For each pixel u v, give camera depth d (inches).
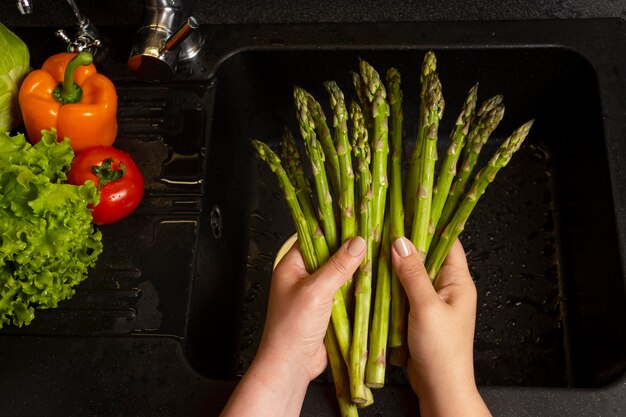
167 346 37.5
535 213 46.2
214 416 35.8
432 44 44.3
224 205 44.6
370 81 37.3
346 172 36.5
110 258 40.0
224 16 46.5
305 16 46.3
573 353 42.1
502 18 45.2
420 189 36.6
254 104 48.6
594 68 43.2
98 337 37.8
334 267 34.1
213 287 42.1
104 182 38.5
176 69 44.9
